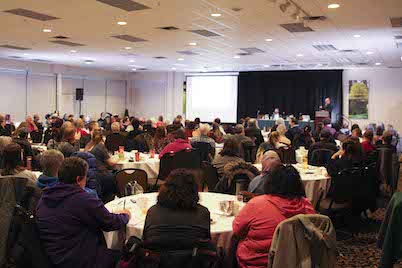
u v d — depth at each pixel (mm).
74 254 2486
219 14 7043
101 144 5621
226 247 2830
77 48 11555
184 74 19500
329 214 4762
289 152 6535
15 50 12211
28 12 7098
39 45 11094
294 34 8852
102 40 10023
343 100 16562
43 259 2445
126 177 4633
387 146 6938
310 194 4883
